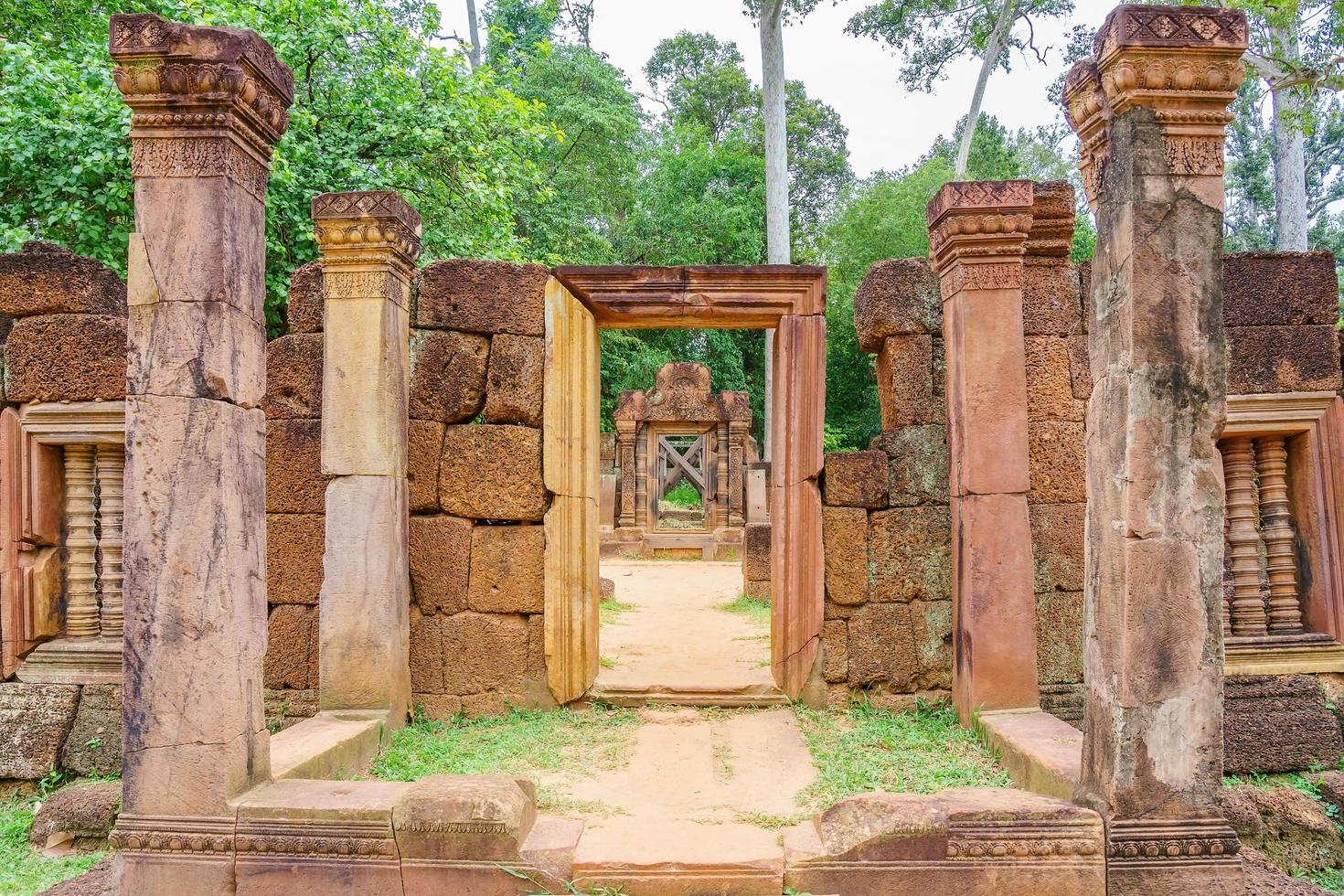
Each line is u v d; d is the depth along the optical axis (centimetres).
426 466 538
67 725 507
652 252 2403
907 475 525
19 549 514
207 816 336
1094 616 334
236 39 334
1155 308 314
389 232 486
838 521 534
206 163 338
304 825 333
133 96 334
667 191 2433
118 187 785
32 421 511
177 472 338
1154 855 318
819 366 555
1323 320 506
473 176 1028
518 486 538
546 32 2283
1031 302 517
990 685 469
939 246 496
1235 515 519
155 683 338
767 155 1561
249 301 354
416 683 531
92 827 433
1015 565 471
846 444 2505
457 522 537
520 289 550
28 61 772
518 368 545
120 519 528
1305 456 511
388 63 980
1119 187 322
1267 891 337
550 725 507
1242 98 1680
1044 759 376
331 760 407
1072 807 328
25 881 394
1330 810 454
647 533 1582
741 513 1603
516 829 330
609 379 2295
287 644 526
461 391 542
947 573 521
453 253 1014
